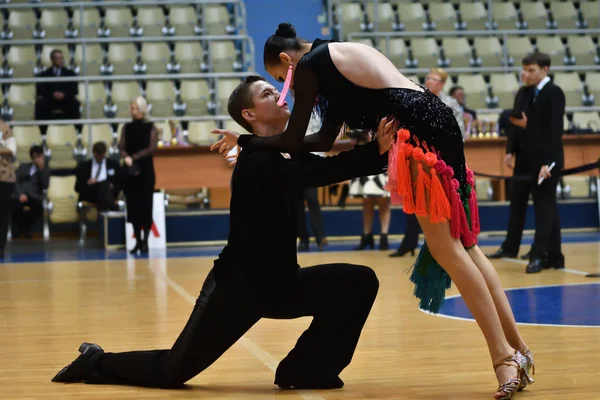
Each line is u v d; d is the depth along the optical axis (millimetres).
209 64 19734
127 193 14812
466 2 21906
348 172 4621
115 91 19250
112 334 6898
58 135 18344
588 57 21047
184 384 5012
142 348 6273
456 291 9023
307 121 4613
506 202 16422
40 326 7367
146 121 14820
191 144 16328
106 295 9422
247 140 4754
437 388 4809
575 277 10117
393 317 7438
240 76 19609
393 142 4562
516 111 10812
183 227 16000
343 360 4852
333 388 4859
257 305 4781
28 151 18375
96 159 16891
